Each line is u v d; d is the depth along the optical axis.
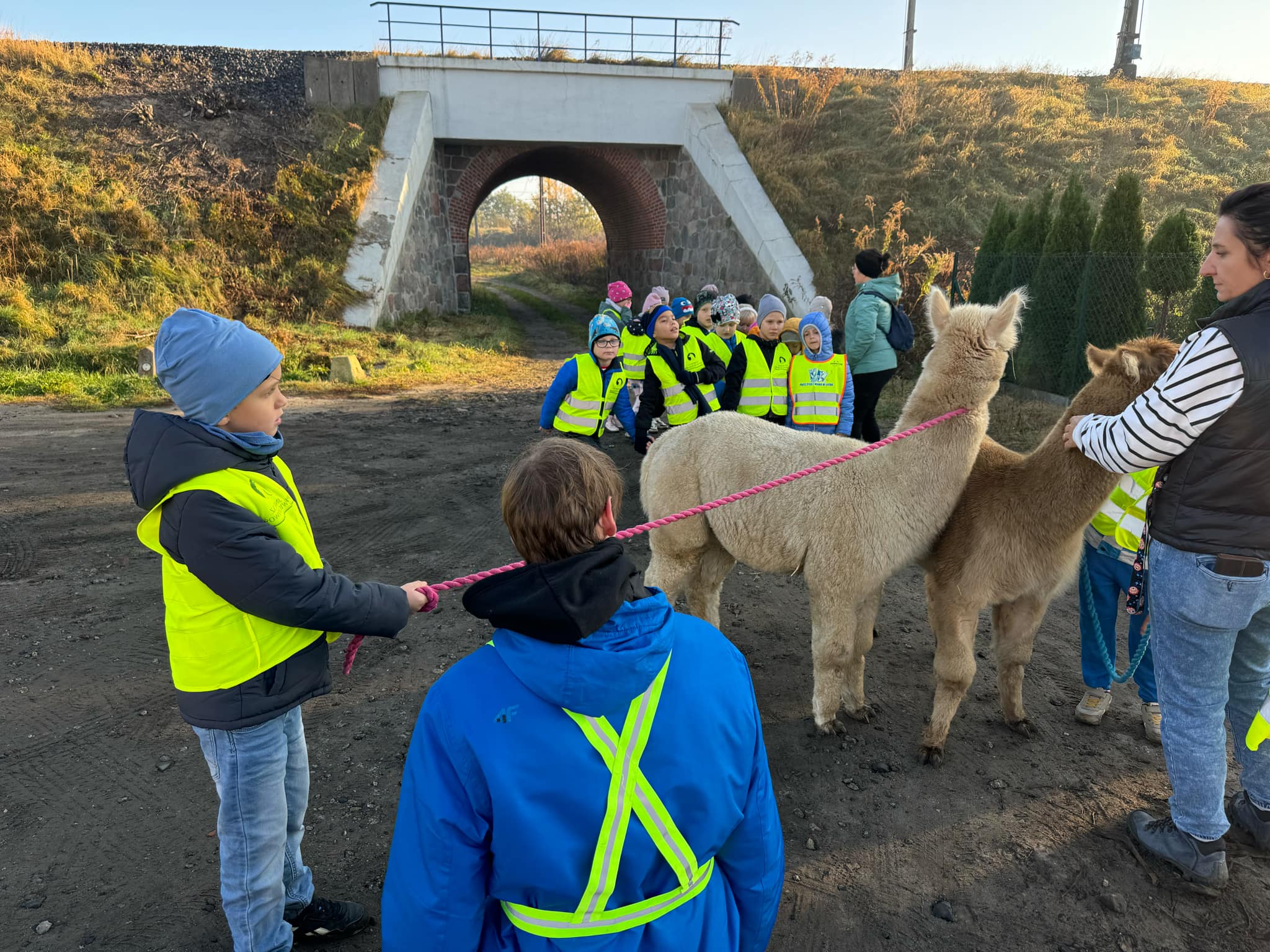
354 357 13.87
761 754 1.48
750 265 19.17
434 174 22.27
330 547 6.32
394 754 3.65
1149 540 2.73
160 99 19.44
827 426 6.01
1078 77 24.02
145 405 10.91
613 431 10.58
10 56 18.94
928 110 20.95
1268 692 2.84
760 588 5.81
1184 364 2.38
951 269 14.55
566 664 1.21
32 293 13.84
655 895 1.36
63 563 5.79
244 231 16.98
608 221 30.59
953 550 3.44
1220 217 2.41
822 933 2.68
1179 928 2.70
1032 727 3.88
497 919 1.40
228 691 1.96
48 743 3.68
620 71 22.00
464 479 8.23
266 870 2.14
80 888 2.81
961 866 2.99
